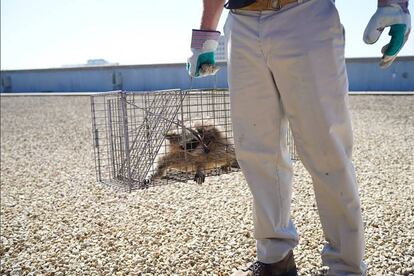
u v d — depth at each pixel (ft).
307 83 5.89
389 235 10.17
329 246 6.68
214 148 11.73
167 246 10.09
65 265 9.27
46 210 13.34
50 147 25.03
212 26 6.85
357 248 6.33
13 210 13.47
